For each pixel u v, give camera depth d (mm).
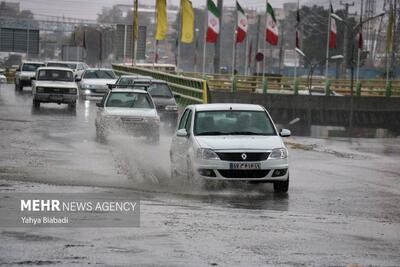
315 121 105812
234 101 107625
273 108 106875
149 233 19812
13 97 93312
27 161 36219
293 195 28766
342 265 16750
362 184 33219
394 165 42906
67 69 77312
